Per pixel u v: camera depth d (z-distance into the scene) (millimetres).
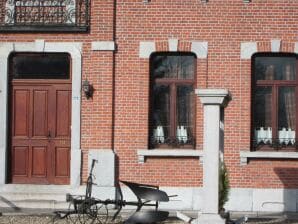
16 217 15500
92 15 17094
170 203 16859
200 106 16938
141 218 13820
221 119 14203
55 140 17297
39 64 17344
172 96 17266
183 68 17312
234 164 16875
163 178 16938
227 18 17031
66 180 17250
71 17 17125
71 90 17266
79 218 14414
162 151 16859
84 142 17016
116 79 17062
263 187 16859
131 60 17062
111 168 16859
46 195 16812
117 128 17016
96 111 16984
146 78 17016
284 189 16828
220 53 17000
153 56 17297
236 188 16844
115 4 17156
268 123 17203
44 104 17344
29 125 17359
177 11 17094
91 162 16875
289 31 16984
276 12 17016
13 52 17219
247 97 16906
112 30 17047
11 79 17359
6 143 17188
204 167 13320
